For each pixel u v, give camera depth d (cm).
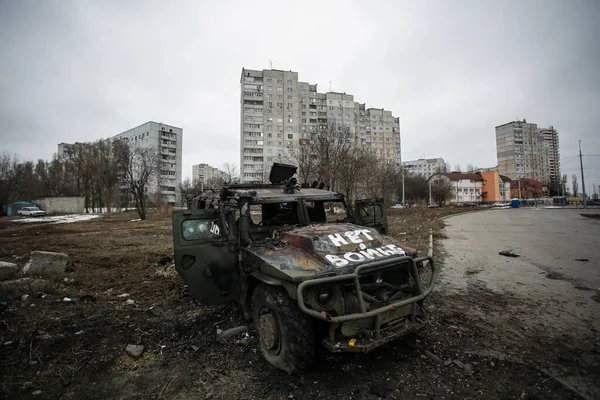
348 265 305
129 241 1245
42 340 355
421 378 294
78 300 502
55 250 1027
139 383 288
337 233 355
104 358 329
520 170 9575
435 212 3381
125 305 487
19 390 273
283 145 6700
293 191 473
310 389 277
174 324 416
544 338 375
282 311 298
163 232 1617
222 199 460
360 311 288
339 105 7519
